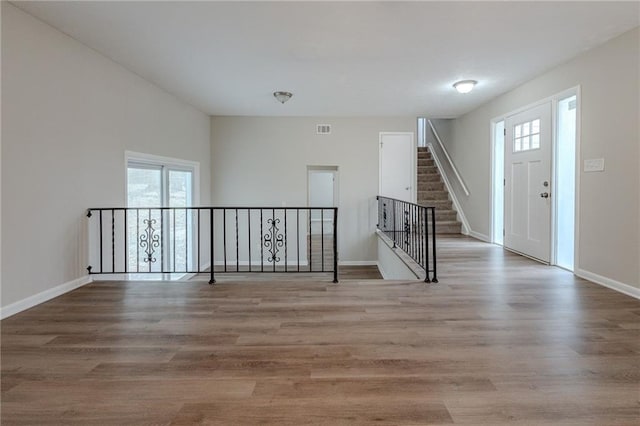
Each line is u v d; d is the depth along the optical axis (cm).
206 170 661
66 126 330
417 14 284
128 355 212
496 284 356
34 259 300
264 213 689
